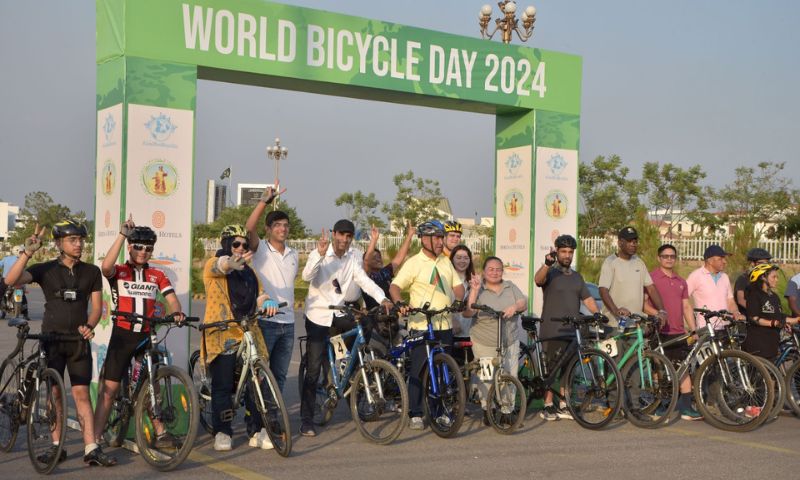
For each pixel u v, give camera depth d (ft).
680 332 27.27
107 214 23.82
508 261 31.76
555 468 19.47
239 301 21.30
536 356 25.91
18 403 19.94
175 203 23.72
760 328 26.96
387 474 18.76
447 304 24.64
